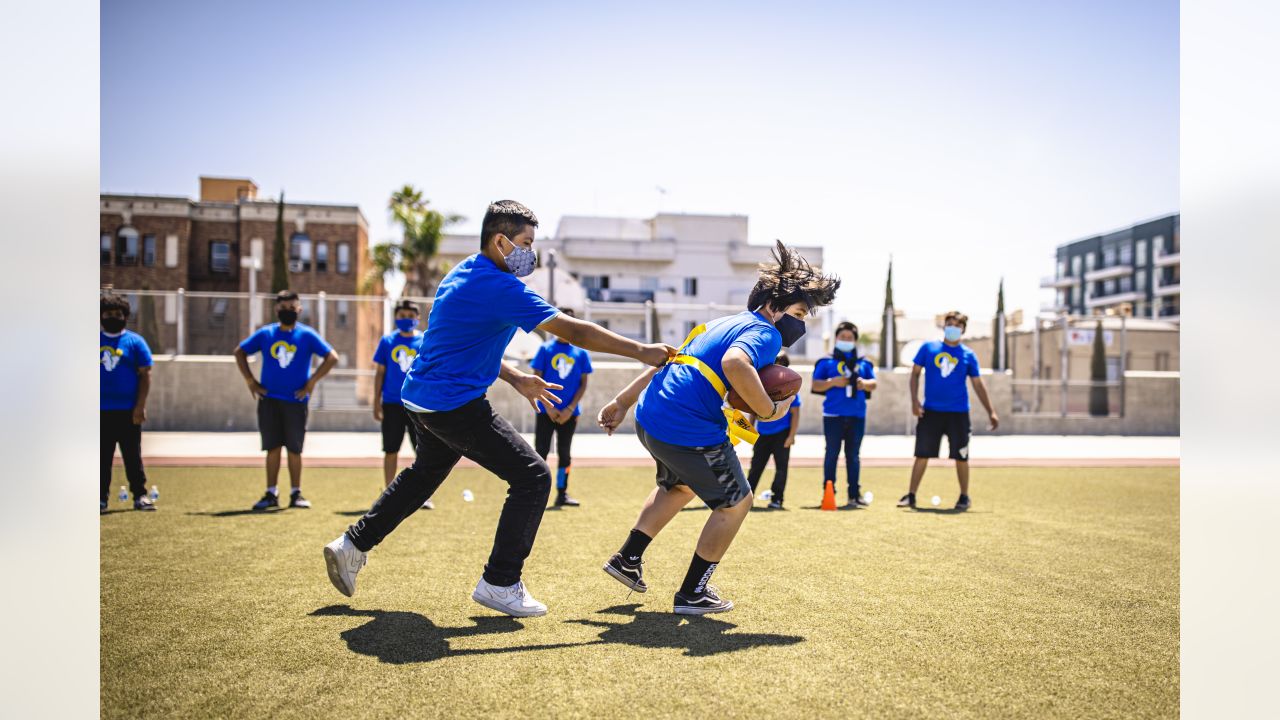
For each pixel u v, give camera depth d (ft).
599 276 160.66
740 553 17.53
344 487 29.30
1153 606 13.44
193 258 123.54
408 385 12.46
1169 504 27.17
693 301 162.71
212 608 12.63
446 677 9.64
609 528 20.72
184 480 30.73
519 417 59.47
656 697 9.05
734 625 11.99
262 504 23.20
